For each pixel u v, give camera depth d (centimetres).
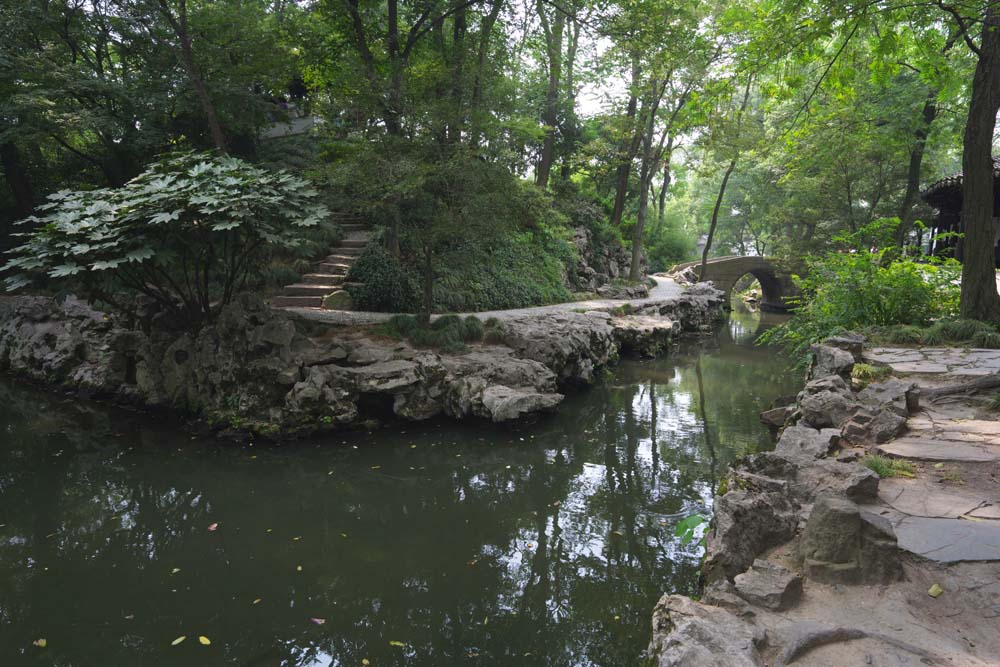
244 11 1562
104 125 1405
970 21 808
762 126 2912
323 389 928
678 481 785
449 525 661
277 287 1338
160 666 422
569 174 3148
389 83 1136
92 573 555
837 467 400
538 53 2092
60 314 1365
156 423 997
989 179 854
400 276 1368
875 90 1884
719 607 272
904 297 947
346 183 1055
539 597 515
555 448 913
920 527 335
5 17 1391
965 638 245
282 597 516
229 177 873
